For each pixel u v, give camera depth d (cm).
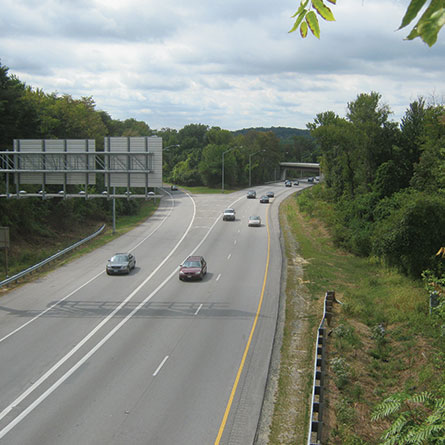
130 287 3203
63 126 7125
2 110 4525
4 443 1349
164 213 7475
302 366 1947
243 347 2128
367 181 6266
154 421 1480
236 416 1527
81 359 1972
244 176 13262
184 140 17025
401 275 3609
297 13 295
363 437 1409
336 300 2853
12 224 4681
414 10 189
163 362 1947
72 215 5981
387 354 2120
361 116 6544
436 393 1609
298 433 1444
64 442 1355
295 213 7031
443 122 3991
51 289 3158
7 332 2312
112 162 2994
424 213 3525
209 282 3344
